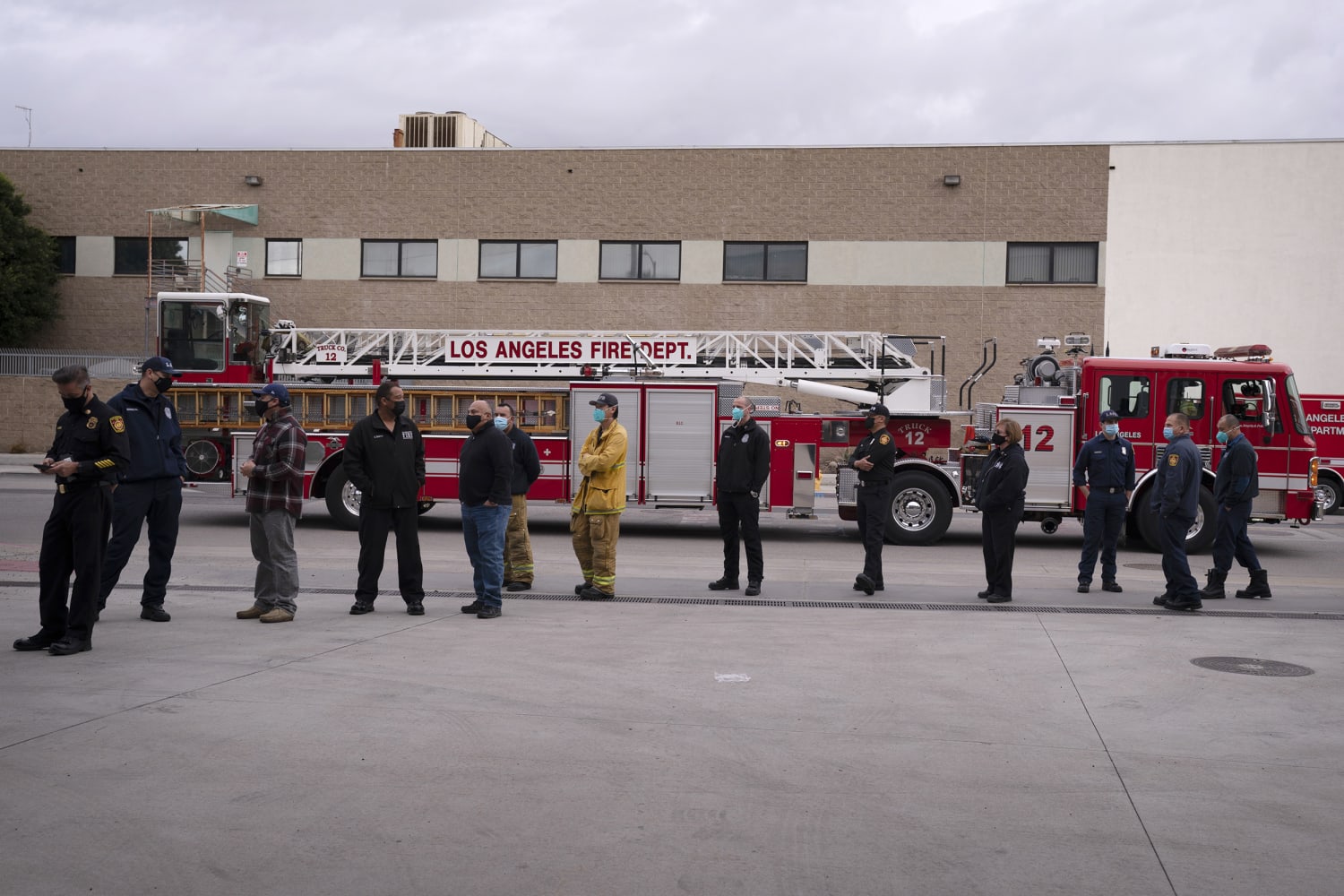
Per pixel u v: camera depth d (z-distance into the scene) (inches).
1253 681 291.9
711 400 667.4
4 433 1321.4
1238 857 173.8
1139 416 638.5
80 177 1327.5
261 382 740.7
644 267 1259.8
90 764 205.9
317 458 656.4
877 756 221.8
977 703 264.4
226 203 1305.4
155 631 337.1
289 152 1294.3
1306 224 1181.7
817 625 368.8
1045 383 680.4
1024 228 1208.2
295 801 190.1
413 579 376.2
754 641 337.1
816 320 1235.2
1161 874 167.0
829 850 173.9
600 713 249.1
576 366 757.9
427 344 771.4
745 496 433.7
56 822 178.7
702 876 163.5
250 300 748.0
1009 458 422.0
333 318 1293.1
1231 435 446.0
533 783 201.9
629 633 346.0
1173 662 314.3
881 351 748.0
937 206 1217.4
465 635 337.4
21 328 1312.7
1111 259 1200.2
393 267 1290.6
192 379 733.9
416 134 1437.0
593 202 1259.8
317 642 321.4
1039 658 317.7
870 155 1224.2
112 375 1309.1
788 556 586.9
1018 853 174.1
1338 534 767.1
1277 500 639.1
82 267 1333.7
